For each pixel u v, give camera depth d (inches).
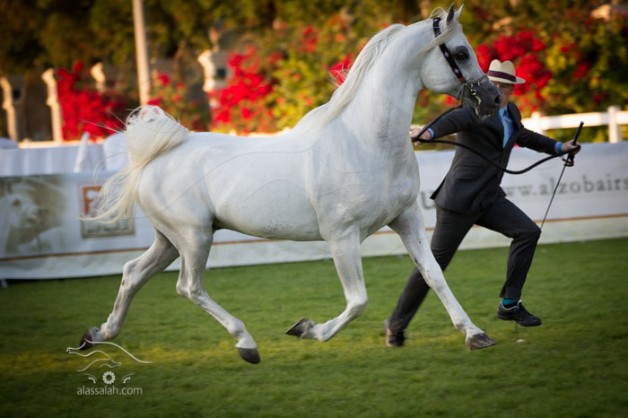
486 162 327.0
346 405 270.5
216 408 274.5
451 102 692.1
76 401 290.2
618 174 592.7
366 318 399.5
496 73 328.8
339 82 325.1
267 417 263.1
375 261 565.3
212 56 1117.7
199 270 326.0
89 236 553.9
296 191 301.4
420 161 564.1
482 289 450.0
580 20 793.6
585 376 285.6
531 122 661.3
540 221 582.6
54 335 395.5
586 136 745.6
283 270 545.6
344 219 296.7
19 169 710.5
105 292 502.6
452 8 291.3
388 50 296.4
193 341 370.3
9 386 311.4
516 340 341.7
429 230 565.6
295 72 729.0
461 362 313.9
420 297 336.2
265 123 737.0
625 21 791.7
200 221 318.3
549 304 405.7
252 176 308.2
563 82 773.9
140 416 270.7
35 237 549.6
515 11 901.8
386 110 292.7
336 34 748.6
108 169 587.8
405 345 344.2
